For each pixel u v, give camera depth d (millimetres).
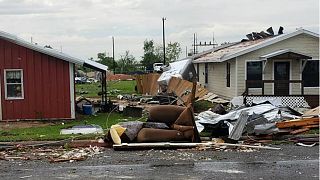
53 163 10117
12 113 19484
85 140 12578
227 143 12156
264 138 12859
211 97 26031
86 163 10062
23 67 19484
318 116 14945
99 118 19734
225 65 26031
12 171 9320
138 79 38781
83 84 57000
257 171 9008
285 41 23359
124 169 9367
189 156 10742
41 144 12250
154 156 10812
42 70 19609
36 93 19625
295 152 11039
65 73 19734
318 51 23484
